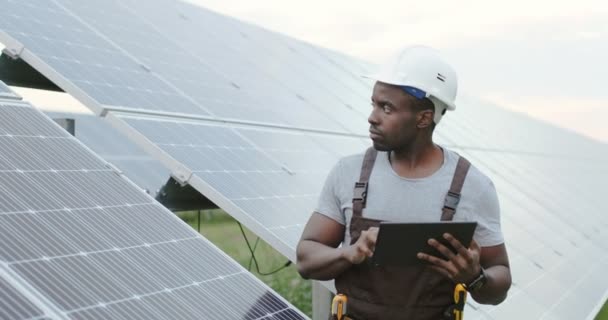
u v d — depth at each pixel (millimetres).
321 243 3672
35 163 4305
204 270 4316
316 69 14016
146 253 4102
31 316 3006
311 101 11469
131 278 3789
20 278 3240
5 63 8047
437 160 3615
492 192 3590
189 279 4121
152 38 9883
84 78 7141
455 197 3492
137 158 11547
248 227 6102
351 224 3564
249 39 13164
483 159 15164
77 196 4238
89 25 8836
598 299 11227
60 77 6848
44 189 4109
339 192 3664
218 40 11875
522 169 17203
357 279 3549
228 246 18703
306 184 7707
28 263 3398
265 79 11188
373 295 3523
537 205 14375
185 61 9750
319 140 9594
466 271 3354
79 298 3361
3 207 3711
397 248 3311
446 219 3471
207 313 3854
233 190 6484
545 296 9359
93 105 6746
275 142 8555
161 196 8086
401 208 3500
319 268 3533
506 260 3672
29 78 8391
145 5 11242
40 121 4840
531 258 10508
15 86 8445
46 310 3109
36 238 3621
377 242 3264
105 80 7434
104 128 12047
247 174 7039
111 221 4219
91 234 3943
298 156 8508
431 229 3268
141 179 8992
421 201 3500
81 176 4484
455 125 17219
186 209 8203
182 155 6613
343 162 3699
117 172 4848
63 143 4762
